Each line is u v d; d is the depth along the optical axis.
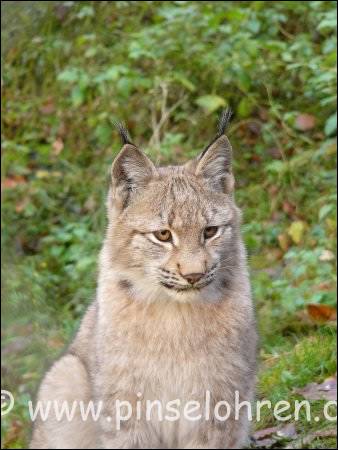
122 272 7.23
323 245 11.95
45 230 13.95
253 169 13.72
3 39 15.73
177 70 14.27
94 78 14.24
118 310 7.20
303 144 13.61
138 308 7.15
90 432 7.77
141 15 15.20
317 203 12.70
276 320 10.83
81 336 7.98
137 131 14.35
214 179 7.39
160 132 14.22
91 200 13.96
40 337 11.91
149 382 7.18
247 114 14.05
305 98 13.96
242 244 7.45
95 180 14.22
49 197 14.28
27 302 12.42
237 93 14.23
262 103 14.16
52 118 15.03
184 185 7.21
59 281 12.99
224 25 14.28
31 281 12.77
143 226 7.13
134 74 13.79
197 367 7.16
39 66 15.52
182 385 7.19
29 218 14.06
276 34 14.31
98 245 13.08
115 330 7.19
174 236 7.05
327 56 13.20
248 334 7.31
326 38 14.06
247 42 13.57
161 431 7.33
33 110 15.22
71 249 13.19
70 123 14.91
